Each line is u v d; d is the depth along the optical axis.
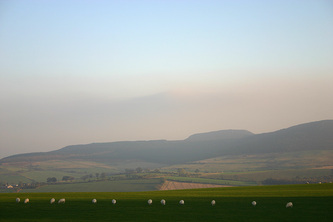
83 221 35.81
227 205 44.09
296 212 37.72
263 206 42.28
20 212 41.59
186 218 36.78
